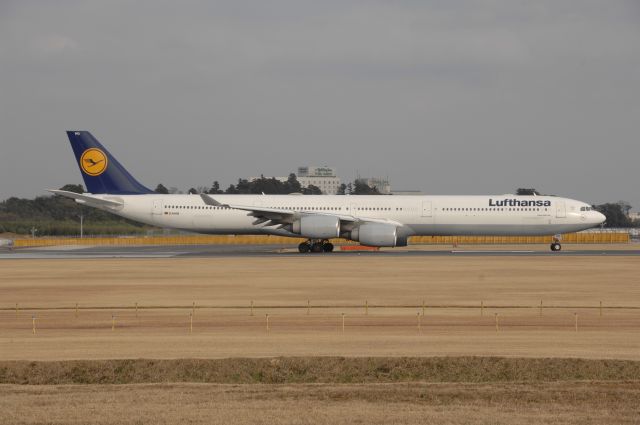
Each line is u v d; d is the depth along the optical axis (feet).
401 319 287.07
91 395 178.81
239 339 248.32
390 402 172.35
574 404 171.01
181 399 174.81
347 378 213.46
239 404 169.68
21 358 221.46
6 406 168.14
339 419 157.28
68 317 293.43
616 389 184.65
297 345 238.89
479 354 224.94
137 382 208.54
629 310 307.78
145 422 154.92
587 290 373.81
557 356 221.05
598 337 249.75
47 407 167.22
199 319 287.89
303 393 180.96
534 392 181.16
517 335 254.06
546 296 351.05
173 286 392.68
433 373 214.90
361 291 369.30
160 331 263.29
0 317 293.43
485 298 343.67
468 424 153.79
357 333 258.57
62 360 219.41
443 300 337.31
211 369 215.92
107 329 267.39
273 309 311.27
